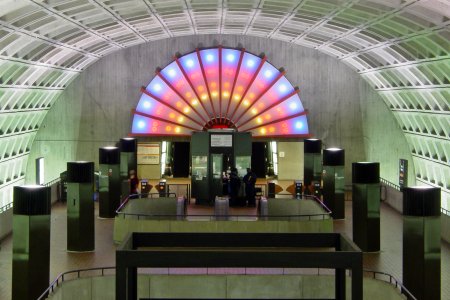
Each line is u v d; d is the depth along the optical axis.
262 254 17.78
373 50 42.34
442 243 36.09
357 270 17.91
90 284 28.33
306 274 28.66
